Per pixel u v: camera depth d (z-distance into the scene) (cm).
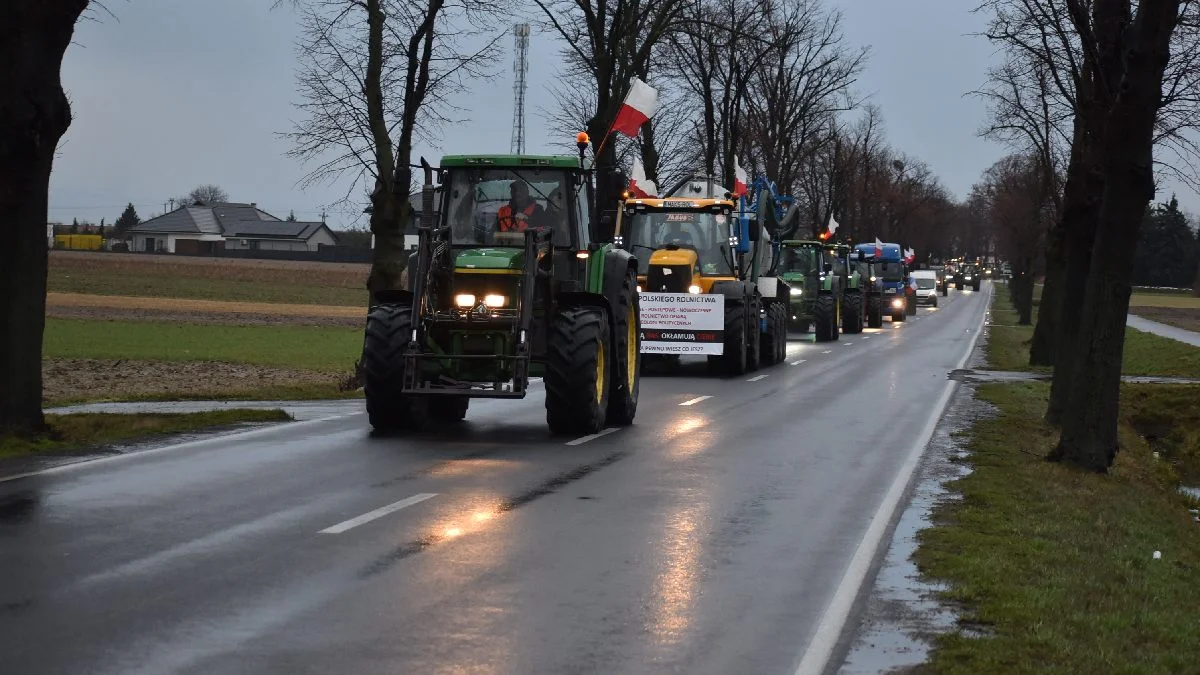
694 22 3509
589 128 3316
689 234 2869
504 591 798
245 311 6191
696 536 990
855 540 983
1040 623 730
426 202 1655
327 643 673
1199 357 3559
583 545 946
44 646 654
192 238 17025
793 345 4206
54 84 1398
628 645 685
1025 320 6397
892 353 3769
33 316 1444
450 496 1146
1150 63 1435
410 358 1545
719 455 1469
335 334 4669
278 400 2133
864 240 8650
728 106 4350
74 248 15788
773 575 860
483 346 1576
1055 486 1323
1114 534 1088
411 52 2450
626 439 1612
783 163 5409
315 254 13988
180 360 3334
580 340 1614
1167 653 690
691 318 2766
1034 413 2092
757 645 690
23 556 862
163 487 1154
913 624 737
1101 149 1939
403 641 680
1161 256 15788
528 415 1897
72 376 2819
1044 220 6181
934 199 12112
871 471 1359
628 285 1836
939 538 988
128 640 669
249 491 1146
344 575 830
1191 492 1822
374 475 1259
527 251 1562
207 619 714
